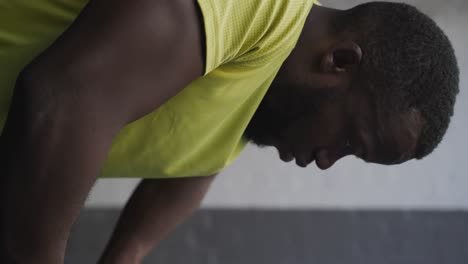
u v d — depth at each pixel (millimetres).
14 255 746
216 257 3527
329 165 1107
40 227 735
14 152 716
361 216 3717
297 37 924
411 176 3768
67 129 719
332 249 3674
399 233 3750
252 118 1118
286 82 1019
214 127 1066
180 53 781
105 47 737
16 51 896
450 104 1086
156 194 1362
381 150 1057
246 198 3623
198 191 1363
